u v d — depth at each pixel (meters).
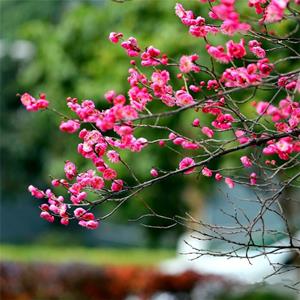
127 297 15.33
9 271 15.34
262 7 5.25
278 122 5.41
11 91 34.03
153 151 12.79
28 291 15.36
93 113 4.69
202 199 22.88
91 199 12.70
